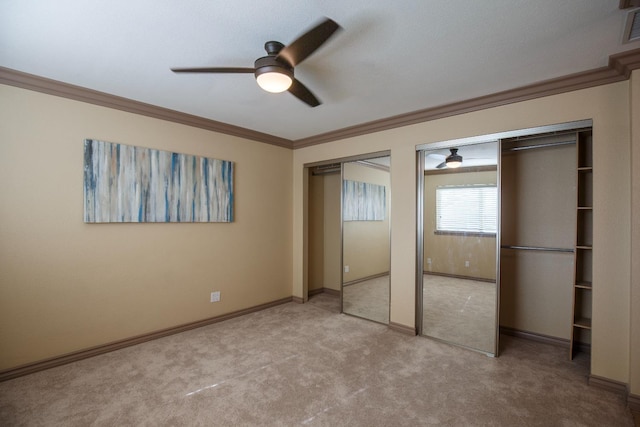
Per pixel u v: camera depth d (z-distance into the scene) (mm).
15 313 2398
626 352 2207
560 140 2994
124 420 1921
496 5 1614
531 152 3223
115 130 2887
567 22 1755
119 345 2902
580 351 2926
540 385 2332
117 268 2908
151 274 3129
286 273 4520
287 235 4527
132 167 2963
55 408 2027
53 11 1655
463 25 1788
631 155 2096
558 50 2055
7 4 1590
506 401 2129
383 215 3684
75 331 2674
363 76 2436
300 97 2273
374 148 3639
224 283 3742
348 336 3254
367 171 3832
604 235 2283
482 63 2234
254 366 2600
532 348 3010
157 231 3172
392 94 2791
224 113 3318
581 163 2691
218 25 1797
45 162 2520
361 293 3908
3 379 2332
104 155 2793
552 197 3113
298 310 4164
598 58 2154
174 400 2123
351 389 2266
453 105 2992
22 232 2424
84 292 2721
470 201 3018
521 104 2672
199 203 3459
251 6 1627
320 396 2178
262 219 4176
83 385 2297
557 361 2729
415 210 3295
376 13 1683
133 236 3008
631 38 1900
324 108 3162
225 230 3752
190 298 3428
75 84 2598
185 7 1630
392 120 3416
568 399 2154
